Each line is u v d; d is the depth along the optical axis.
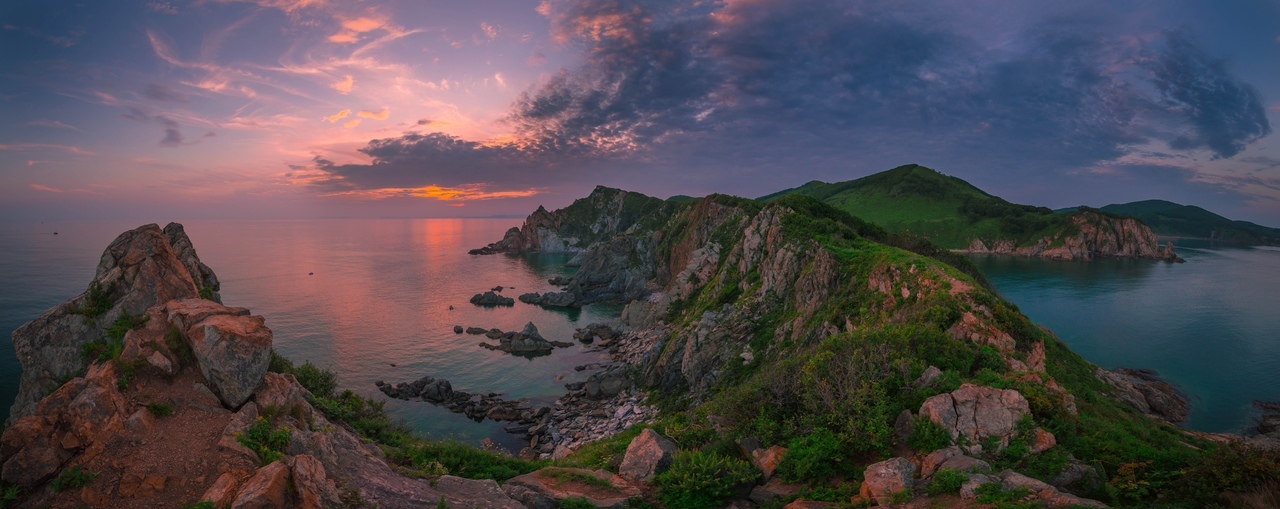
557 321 104.19
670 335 68.25
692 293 92.69
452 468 20.53
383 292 127.62
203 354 15.80
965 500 14.26
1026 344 33.88
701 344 57.81
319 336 87.12
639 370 66.31
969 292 36.88
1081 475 16.06
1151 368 69.44
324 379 29.55
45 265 133.75
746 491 17.58
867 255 51.44
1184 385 63.28
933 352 24.75
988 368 23.64
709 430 22.09
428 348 81.94
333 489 14.38
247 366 16.03
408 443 23.94
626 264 141.12
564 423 54.34
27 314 80.94
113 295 19.95
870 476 15.88
